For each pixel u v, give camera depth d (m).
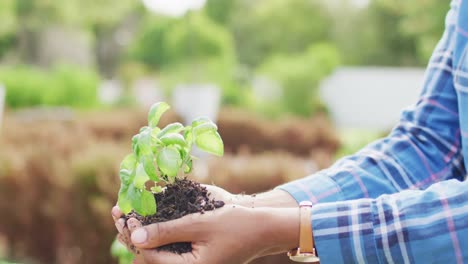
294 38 23.62
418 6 15.23
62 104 16.70
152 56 22.70
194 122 1.34
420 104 1.63
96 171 4.17
